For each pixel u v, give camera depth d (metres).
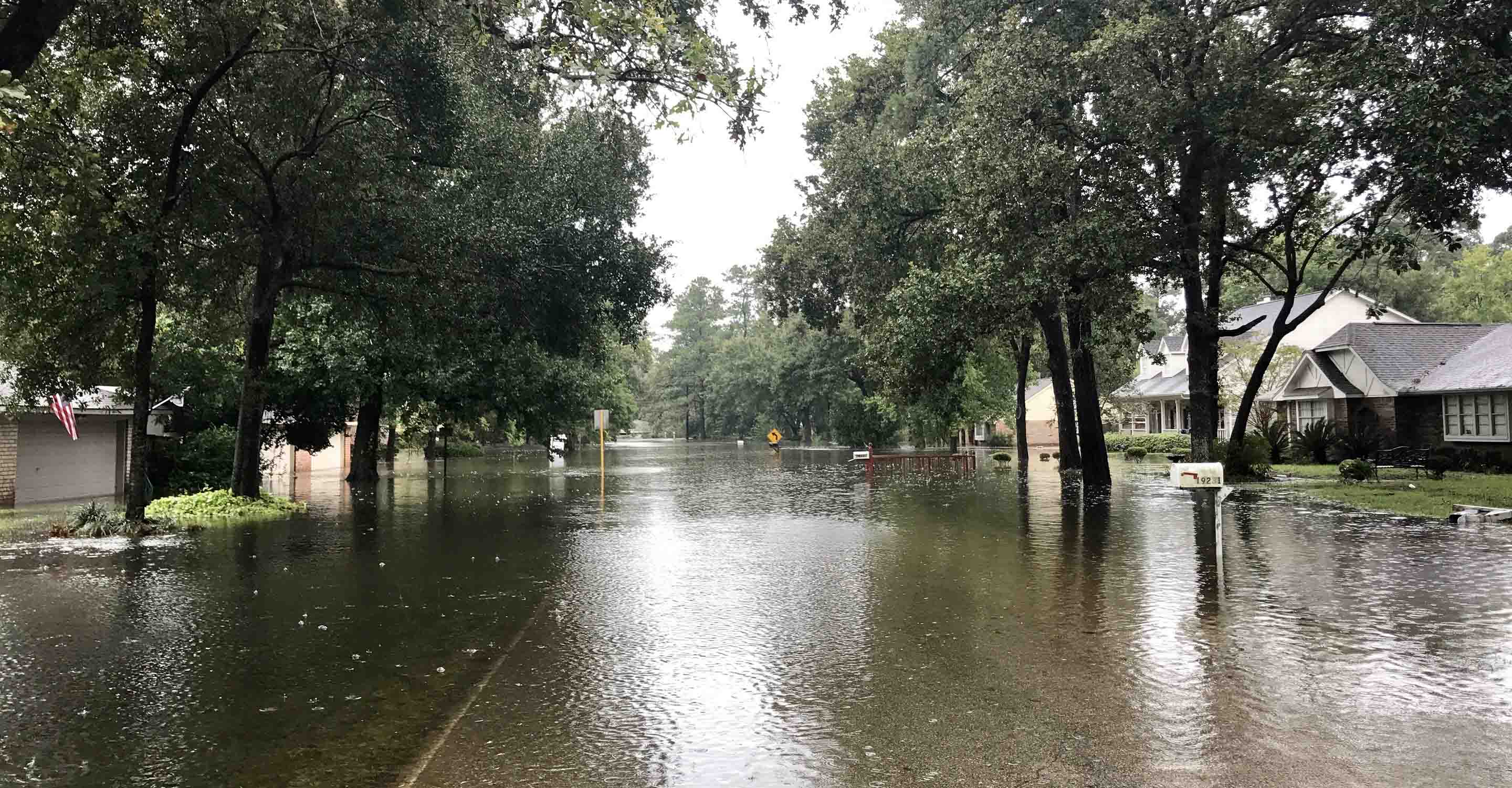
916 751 4.38
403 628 7.33
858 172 25.27
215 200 15.28
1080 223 18.30
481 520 16.14
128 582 9.62
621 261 22.45
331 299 20.78
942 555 11.02
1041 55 19.05
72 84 9.28
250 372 17.80
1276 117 17.28
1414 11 13.42
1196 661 5.91
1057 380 30.12
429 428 33.91
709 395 99.88
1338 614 7.26
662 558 11.16
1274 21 18.20
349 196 16.30
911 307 21.77
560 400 31.73
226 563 10.97
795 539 12.93
